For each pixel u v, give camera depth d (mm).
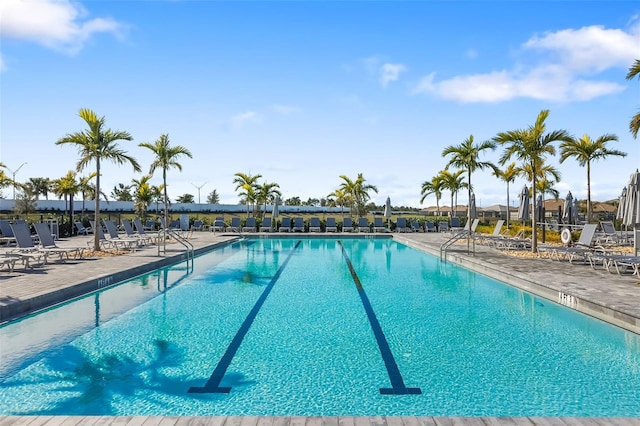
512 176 28609
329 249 18062
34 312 6922
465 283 9773
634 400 3914
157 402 3871
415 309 7309
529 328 6141
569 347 5340
